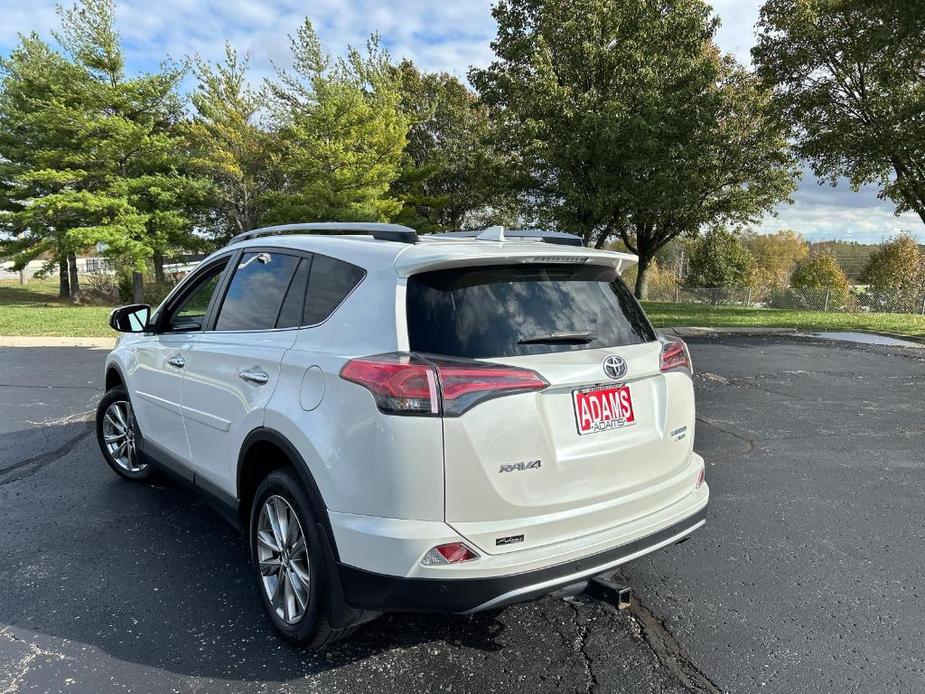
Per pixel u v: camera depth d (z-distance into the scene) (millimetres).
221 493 3324
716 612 3105
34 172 22656
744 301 29625
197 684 2518
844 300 25719
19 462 5309
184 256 27406
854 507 4449
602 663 2693
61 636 2838
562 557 2391
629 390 2707
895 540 3920
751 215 29984
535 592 2359
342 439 2381
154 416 4066
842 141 17406
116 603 3127
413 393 2238
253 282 3318
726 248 46406
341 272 2770
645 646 2820
